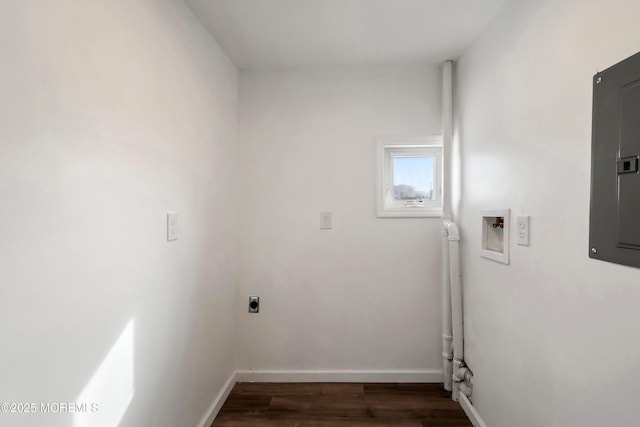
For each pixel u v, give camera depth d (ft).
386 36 6.14
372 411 6.46
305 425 6.06
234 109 7.36
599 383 3.20
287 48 6.59
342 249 7.57
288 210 7.60
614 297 3.01
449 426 6.02
